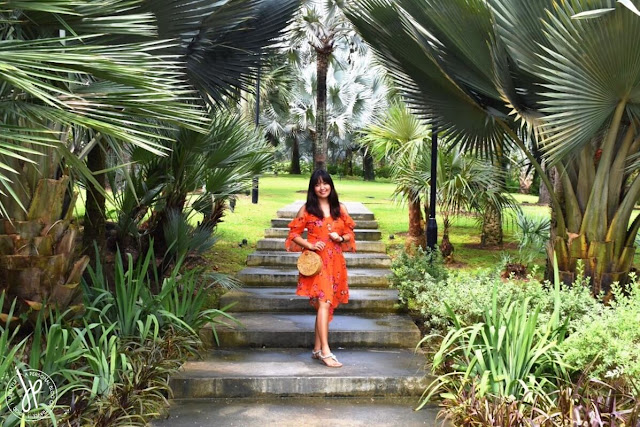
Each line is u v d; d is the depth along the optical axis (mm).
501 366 4336
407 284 6715
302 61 17391
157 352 4910
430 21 6129
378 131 10445
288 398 5004
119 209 7348
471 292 5551
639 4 4578
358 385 5047
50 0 3373
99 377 4266
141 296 5504
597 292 6016
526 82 6090
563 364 4238
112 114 3596
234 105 8086
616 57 4867
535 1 5199
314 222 5551
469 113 6746
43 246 4602
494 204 9617
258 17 6641
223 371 5188
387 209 16219
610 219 6090
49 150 4625
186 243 7094
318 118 14773
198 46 6141
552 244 6359
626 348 3982
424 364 5441
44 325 4812
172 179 7594
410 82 6836
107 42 4531
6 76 3012
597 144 6168
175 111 3779
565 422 3652
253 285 7680
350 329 6105
